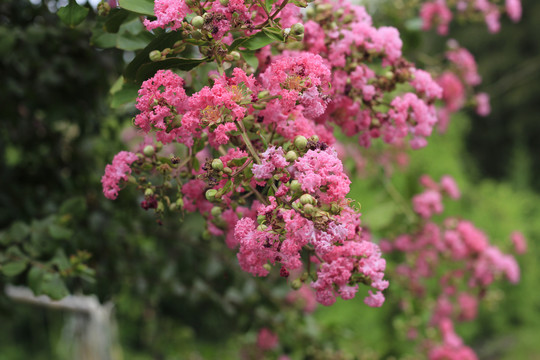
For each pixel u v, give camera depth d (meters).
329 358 1.25
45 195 0.99
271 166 0.59
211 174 0.60
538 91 6.02
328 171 0.58
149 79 0.61
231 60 0.62
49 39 0.93
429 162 3.66
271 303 1.26
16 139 1.05
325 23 0.71
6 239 0.82
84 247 0.91
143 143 0.68
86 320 1.25
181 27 0.61
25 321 3.79
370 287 0.64
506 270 1.36
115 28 0.71
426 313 1.43
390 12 1.11
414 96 0.73
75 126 1.10
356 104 0.71
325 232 0.57
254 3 0.62
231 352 1.56
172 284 1.20
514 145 6.34
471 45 6.54
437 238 1.37
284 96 0.61
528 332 3.83
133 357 2.77
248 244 0.58
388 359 1.46
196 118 0.59
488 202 4.13
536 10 6.20
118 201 1.03
